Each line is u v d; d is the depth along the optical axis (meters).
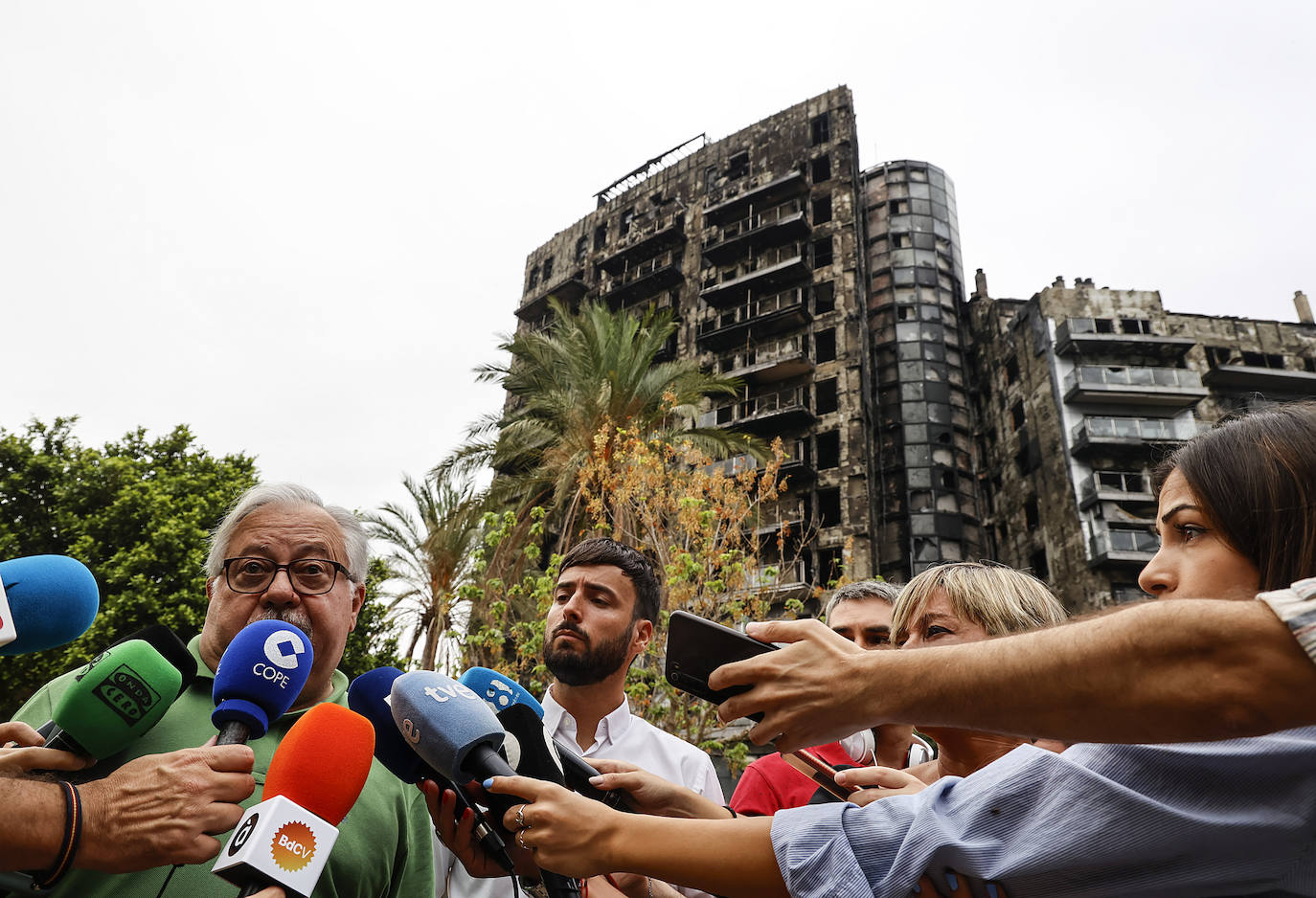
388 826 2.25
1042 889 1.07
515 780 1.42
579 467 15.02
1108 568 25.31
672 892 2.15
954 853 1.12
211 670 2.22
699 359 31.83
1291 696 0.85
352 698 1.99
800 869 1.21
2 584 1.53
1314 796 0.99
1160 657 0.90
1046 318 29.39
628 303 36.16
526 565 16.19
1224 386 28.59
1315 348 29.45
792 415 27.97
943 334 34.09
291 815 1.43
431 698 1.61
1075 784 1.08
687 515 11.93
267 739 2.20
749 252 33.06
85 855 1.44
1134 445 26.61
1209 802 1.03
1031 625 2.18
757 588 11.31
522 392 18.80
